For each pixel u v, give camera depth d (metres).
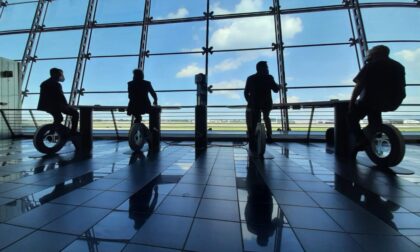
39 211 1.32
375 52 2.46
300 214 1.32
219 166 2.48
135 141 3.40
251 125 3.27
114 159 2.86
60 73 3.32
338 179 2.00
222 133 5.25
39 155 3.11
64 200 1.48
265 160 2.82
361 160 2.81
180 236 1.07
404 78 2.42
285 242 1.03
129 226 1.16
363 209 1.39
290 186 1.81
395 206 1.43
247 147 3.96
